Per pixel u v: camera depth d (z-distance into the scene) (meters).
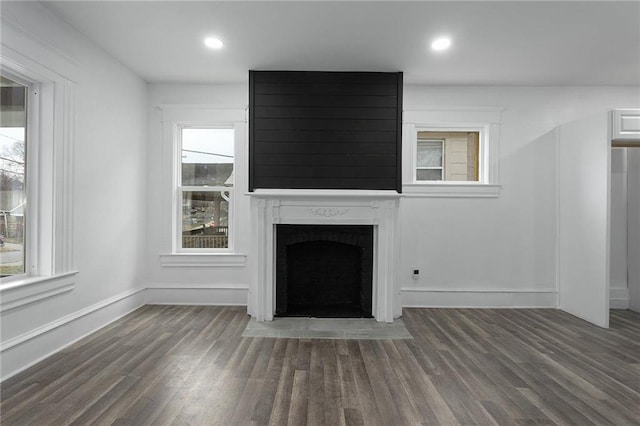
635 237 4.07
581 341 3.09
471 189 4.15
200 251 4.29
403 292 4.16
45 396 2.10
